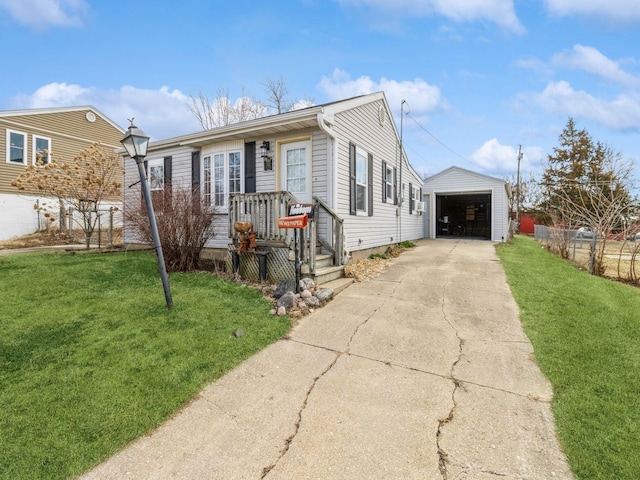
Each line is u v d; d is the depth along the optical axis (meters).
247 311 4.46
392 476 1.89
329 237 6.88
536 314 4.41
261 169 7.75
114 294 5.04
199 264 7.29
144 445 2.16
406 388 2.78
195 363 3.14
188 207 6.97
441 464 1.97
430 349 3.47
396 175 11.55
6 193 13.52
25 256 8.28
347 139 7.65
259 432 2.27
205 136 8.14
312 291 5.18
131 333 3.72
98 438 2.20
